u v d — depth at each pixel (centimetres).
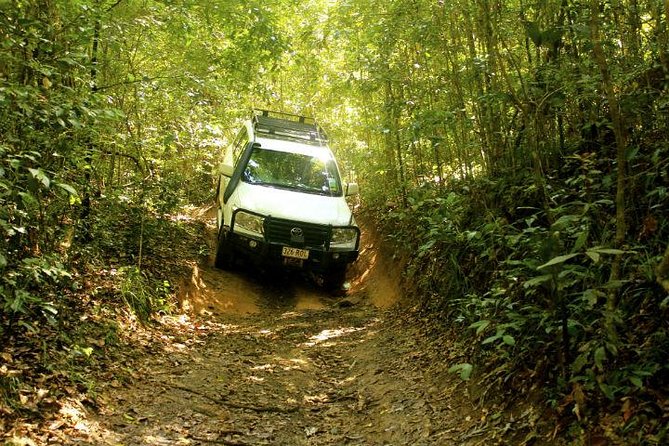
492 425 398
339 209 912
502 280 507
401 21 733
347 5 799
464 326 559
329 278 934
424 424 437
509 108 660
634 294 401
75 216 607
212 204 1356
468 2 629
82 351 474
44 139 454
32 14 489
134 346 559
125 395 454
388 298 859
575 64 506
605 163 538
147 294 674
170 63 880
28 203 416
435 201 637
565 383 365
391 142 942
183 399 473
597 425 333
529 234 482
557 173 573
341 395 527
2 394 365
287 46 895
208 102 1014
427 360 558
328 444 425
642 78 498
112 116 475
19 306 404
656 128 505
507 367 440
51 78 505
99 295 607
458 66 702
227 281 897
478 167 825
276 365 596
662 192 404
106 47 690
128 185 752
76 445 352
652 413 315
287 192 916
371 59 834
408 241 859
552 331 413
